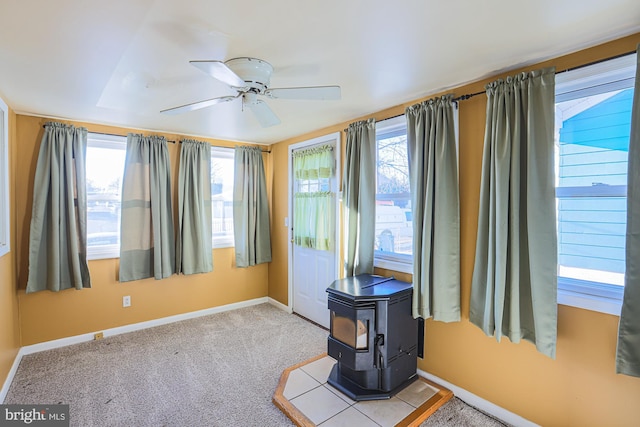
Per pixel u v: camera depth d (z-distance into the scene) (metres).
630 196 1.58
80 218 3.19
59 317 3.18
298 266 4.13
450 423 2.11
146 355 3.02
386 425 2.05
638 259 1.57
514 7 1.40
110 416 2.16
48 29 1.49
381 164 3.12
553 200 1.85
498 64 2.00
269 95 2.04
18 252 2.97
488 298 2.07
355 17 1.47
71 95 2.45
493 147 2.06
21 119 2.96
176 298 3.89
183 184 3.79
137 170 3.51
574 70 1.83
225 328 3.69
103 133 3.37
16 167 2.93
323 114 3.10
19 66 1.92
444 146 2.34
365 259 2.98
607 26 1.56
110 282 3.46
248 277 4.49
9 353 2.60
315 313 3.87
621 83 1.74
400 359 2.43
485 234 2.14
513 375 2.11
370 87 2.39
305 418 2.11
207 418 2.15
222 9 1.39
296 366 2.79
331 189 3.59
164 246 3.63
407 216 2.88
